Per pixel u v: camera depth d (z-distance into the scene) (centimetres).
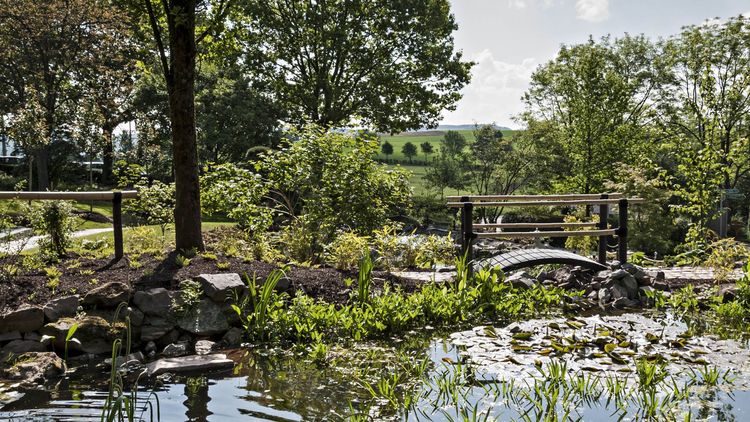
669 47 3238
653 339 698
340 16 3033
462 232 1037
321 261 1088
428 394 523
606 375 569
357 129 1233
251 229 1196
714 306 898
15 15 2944
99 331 669
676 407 480
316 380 569
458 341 709
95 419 459
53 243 869
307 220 1150
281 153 1277
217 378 577
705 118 2000
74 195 822
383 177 1216
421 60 3109
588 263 1042
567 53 3048
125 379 575
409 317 798
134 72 3447
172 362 615
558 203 1055
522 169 3231
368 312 778
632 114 3553
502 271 1011
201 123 3416
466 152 3359
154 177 3098
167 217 1285
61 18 3003
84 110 2975
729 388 529
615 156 2869
